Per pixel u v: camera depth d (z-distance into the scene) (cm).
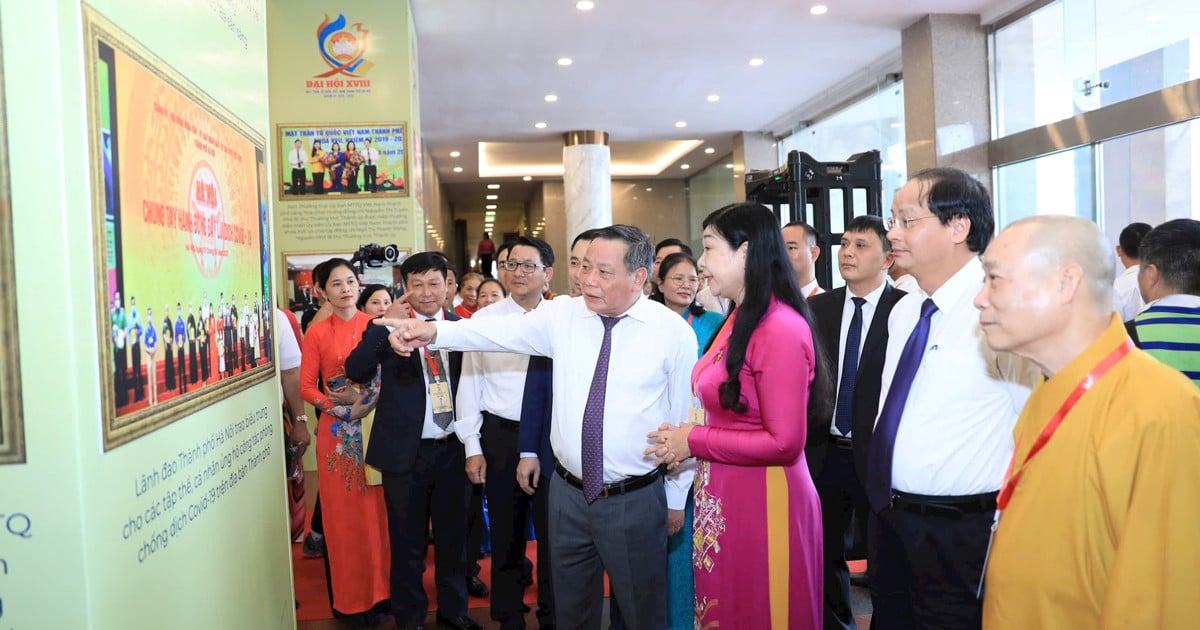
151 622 114
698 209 1692
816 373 196
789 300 186
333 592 319
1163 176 552
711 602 192
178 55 131
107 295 102
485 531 424
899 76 866
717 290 191
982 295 128
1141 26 567
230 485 154
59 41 93
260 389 181
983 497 165
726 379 187
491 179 1667
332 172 610
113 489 103
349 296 327
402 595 291
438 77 877
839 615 279
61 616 95
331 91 609
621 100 1014
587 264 212
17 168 92
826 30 761
